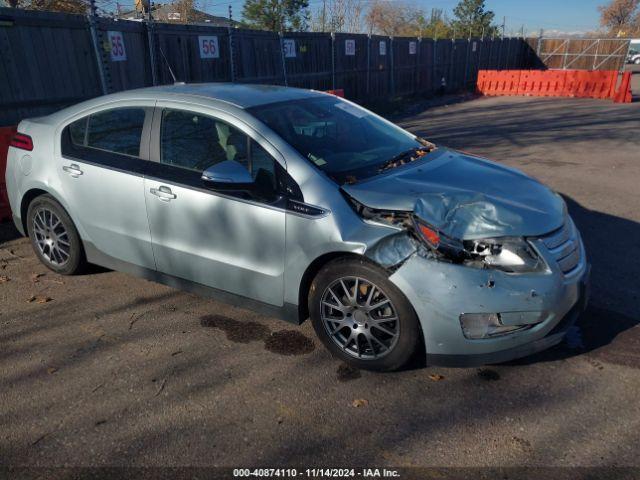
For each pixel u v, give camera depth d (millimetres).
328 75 16250
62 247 4527
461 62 25469
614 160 9141
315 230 3152
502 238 2926
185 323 3838
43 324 3826
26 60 8125
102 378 3201
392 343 3086
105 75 9352
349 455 2594
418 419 2848
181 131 3734
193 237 3672
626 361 3350
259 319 3891
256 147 3445
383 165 3650
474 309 2855
